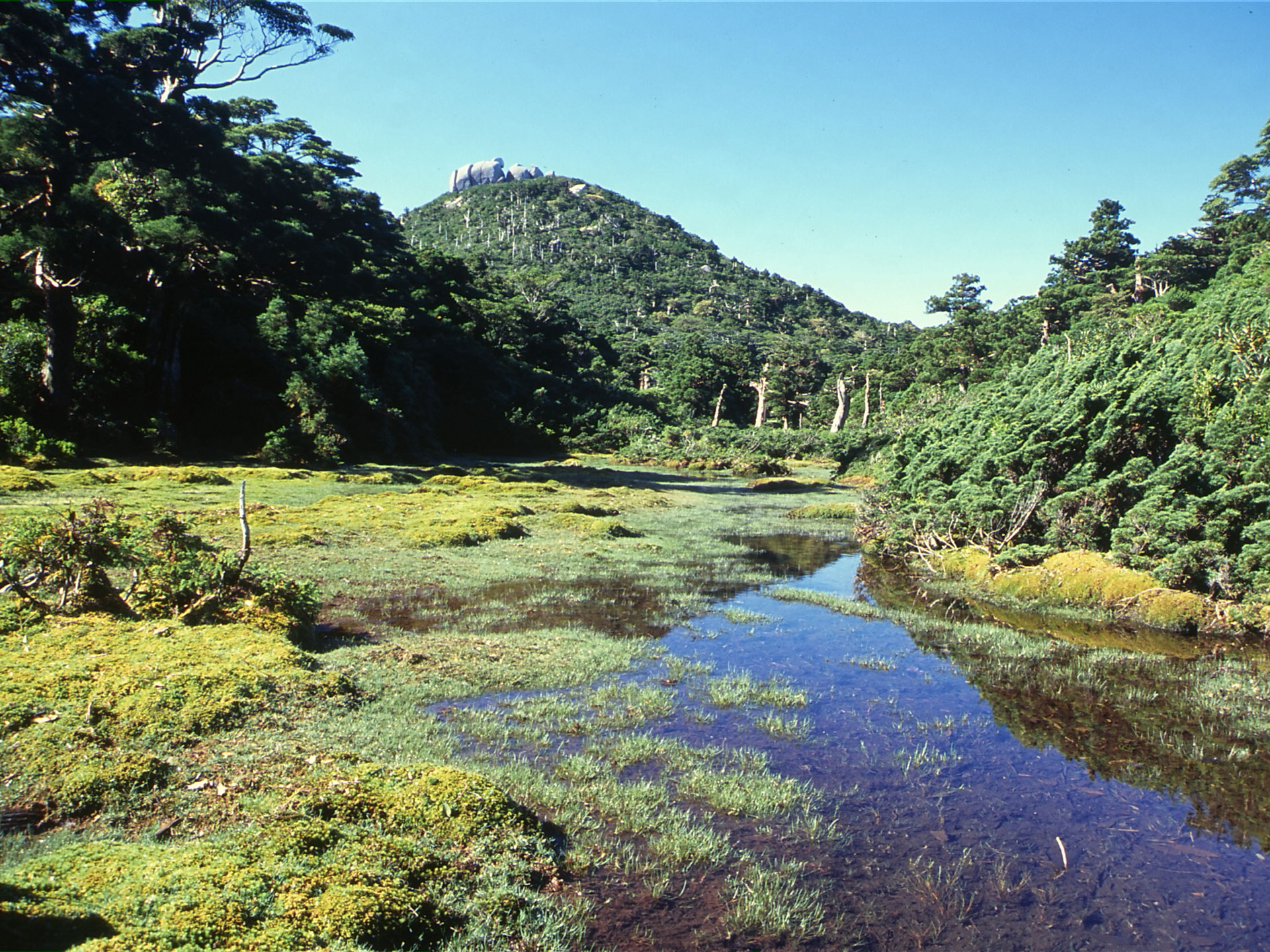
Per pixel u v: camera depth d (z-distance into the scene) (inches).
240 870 177.5
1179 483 650.2
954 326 2910.9
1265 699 404.2
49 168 1151.0
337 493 1135.6
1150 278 2546.8
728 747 318.7
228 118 1708.9
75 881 169.2
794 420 3983.8
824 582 727.7
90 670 296.5
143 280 1411.2
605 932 189.6
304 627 419.8
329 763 253.3
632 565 737.6
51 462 1066.1
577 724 327.3
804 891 215.9
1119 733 356.5
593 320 5511.8
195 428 1491.1
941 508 831.7
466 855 208.7
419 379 2191.2
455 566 676.7
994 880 230.1
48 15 1199.6
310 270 2137.1
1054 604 634.2
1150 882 234.4
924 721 362.3
